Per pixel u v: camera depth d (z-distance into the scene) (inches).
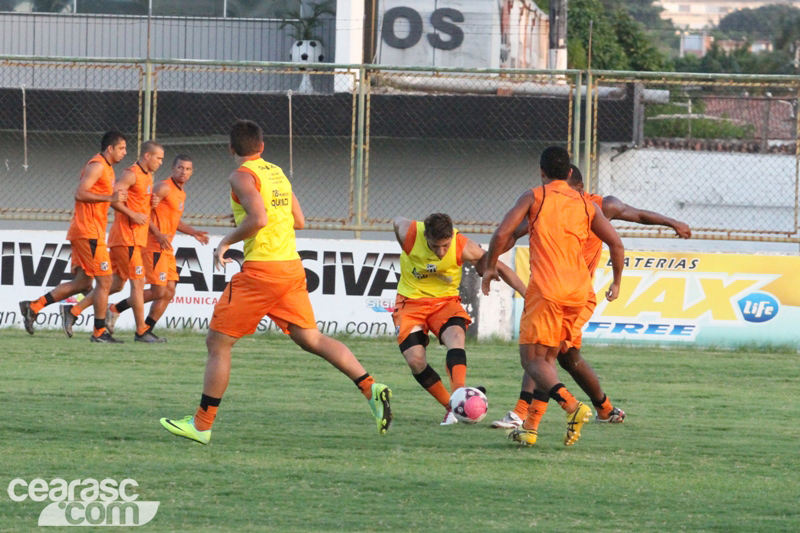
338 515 511.5
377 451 656.4
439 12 2017.7
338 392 899.4
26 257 1284.4
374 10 1910.7
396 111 1635.1
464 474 600.7
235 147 647.8
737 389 984.3
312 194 1745.8
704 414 844.0
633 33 4323.3
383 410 668.1
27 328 1183.6
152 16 1893.5
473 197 1760.6
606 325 1255.5
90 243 1140.5
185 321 1284.4
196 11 1903.3
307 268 1277.1
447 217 743.1
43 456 621.9
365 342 1249.4
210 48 1888.5
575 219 657.6
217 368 647.1
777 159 1818.4
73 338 1208.2
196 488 557.6
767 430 775.1
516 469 617.3
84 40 1897.1
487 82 1679.4
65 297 1182.3
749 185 1817.2
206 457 627.8
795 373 1088.2
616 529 496.7
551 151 667.4
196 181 1742.1
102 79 1870.1
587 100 1264.8
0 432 685.9
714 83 1273.4
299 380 961.5
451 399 733.9
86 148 1752.0
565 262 653.9
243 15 1895.9
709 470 629.9
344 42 1785.2
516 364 1105.4
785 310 1244.5
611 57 3956.7
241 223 619.5
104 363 1021.8
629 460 652.1
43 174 1758.1
